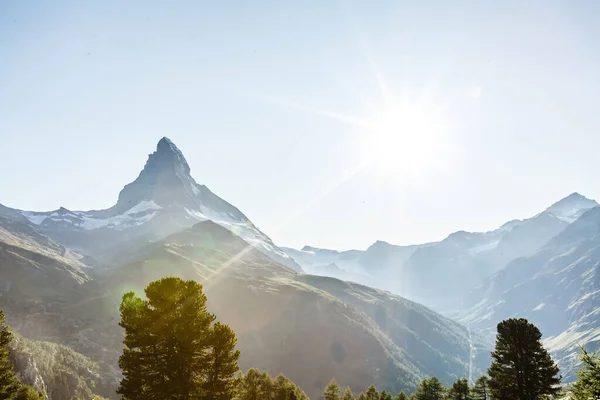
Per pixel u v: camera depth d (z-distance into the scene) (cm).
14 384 4453
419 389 10419
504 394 5397
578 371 3073
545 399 4831
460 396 9212
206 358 3878
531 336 5344
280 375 10450
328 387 11375
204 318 3828
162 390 3550
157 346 3691
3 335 4372
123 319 3722
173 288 3741
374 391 12106
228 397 3909
